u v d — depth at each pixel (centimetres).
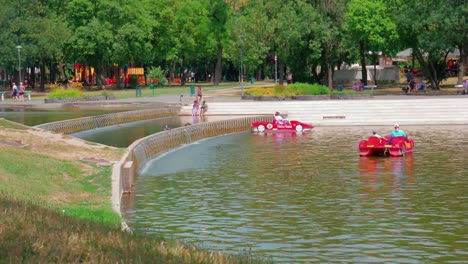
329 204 2422
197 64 15062
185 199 2544
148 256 1166
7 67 9806
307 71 9206
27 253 1108
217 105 6300
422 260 1697
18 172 2258
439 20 7038
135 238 1311
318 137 4766
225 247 1828
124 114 5497
